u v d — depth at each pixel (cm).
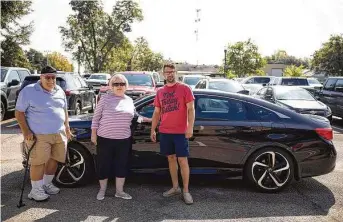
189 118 441
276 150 484
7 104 1173
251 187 509
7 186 504
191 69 6944
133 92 1139
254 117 494
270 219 401
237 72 4481
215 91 511
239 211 422
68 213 412
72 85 1116
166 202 449
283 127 486
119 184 461
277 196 476
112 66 6131
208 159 486
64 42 5325
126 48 5856
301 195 481
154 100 465
